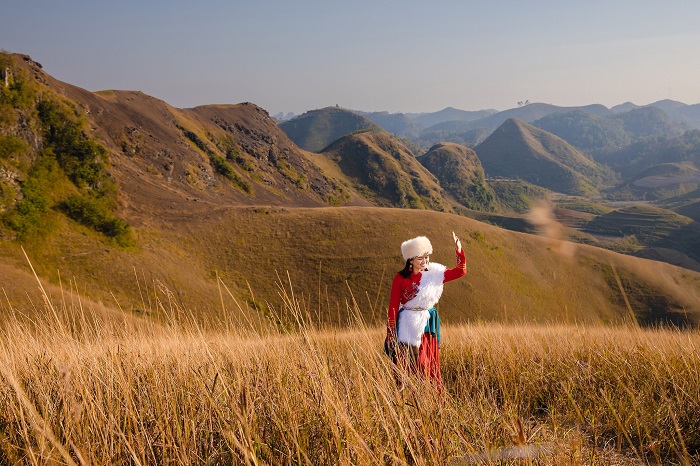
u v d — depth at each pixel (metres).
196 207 93.75
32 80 95.12
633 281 72.50
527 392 3.74
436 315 3.90
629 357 4.37
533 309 74.94
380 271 75.00
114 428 2.26
